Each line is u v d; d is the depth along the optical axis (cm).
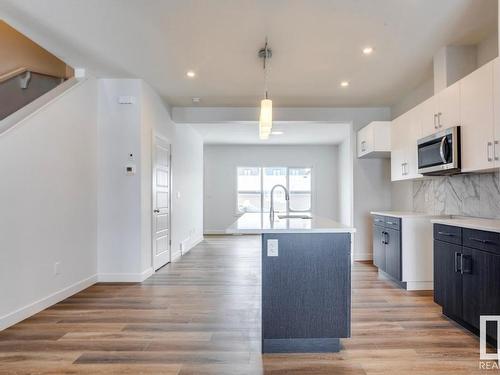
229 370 212
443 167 318
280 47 342
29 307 305
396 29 306
